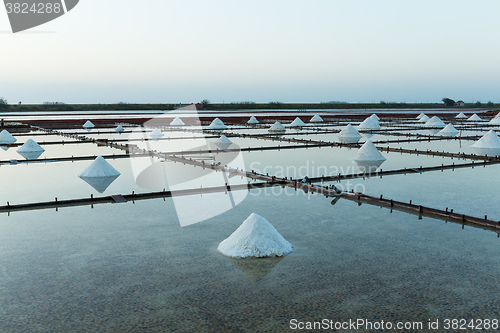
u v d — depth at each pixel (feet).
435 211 20.07
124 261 14.05
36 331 9.75
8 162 38.01
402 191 25.57
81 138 60.08
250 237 14.82
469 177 30.63
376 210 21.04
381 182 28.68
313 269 13.28
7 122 92.17
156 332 9.62
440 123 86.63
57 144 54.29
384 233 17.13
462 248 15.30
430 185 27.53
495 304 10.98
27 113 174.50
